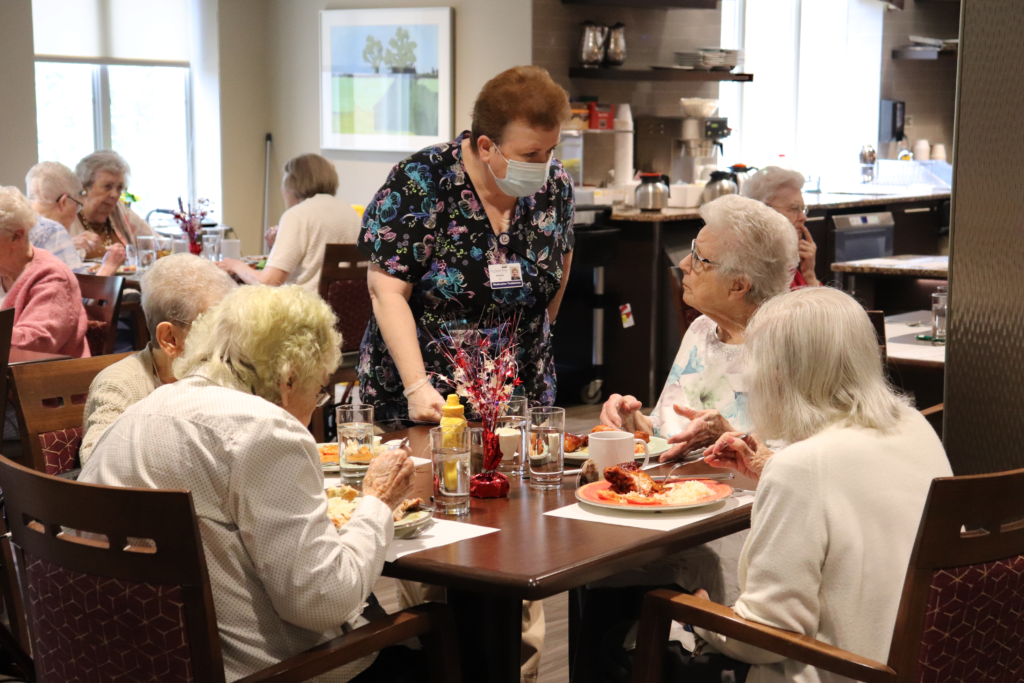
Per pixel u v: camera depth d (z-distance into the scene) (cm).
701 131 725
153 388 221
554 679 290
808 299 170
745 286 242
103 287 409
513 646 179
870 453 161
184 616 146
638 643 175
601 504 189
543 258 263
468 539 175
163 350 203
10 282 371
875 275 488
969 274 193
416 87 708
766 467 163
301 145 794
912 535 159
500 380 212
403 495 179
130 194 646
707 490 196
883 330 306
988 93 187
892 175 884
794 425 167
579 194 605
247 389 164
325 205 499
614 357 632
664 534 176
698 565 221
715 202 245
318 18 759
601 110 653
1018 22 181
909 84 943
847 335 166
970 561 149
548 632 323
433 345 261
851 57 904
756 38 894
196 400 158
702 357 256
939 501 144
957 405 198
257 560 154
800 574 157
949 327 197
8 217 354
